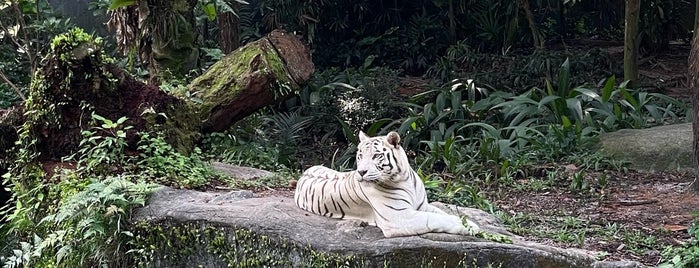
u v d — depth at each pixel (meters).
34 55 10.46
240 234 5.24
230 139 8.50
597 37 17.58
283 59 8.07
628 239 5.79
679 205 7.10
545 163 8.78
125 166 6.46
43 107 6.70
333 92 12.09
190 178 6.48
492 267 4.81
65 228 5.81
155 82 7.81
